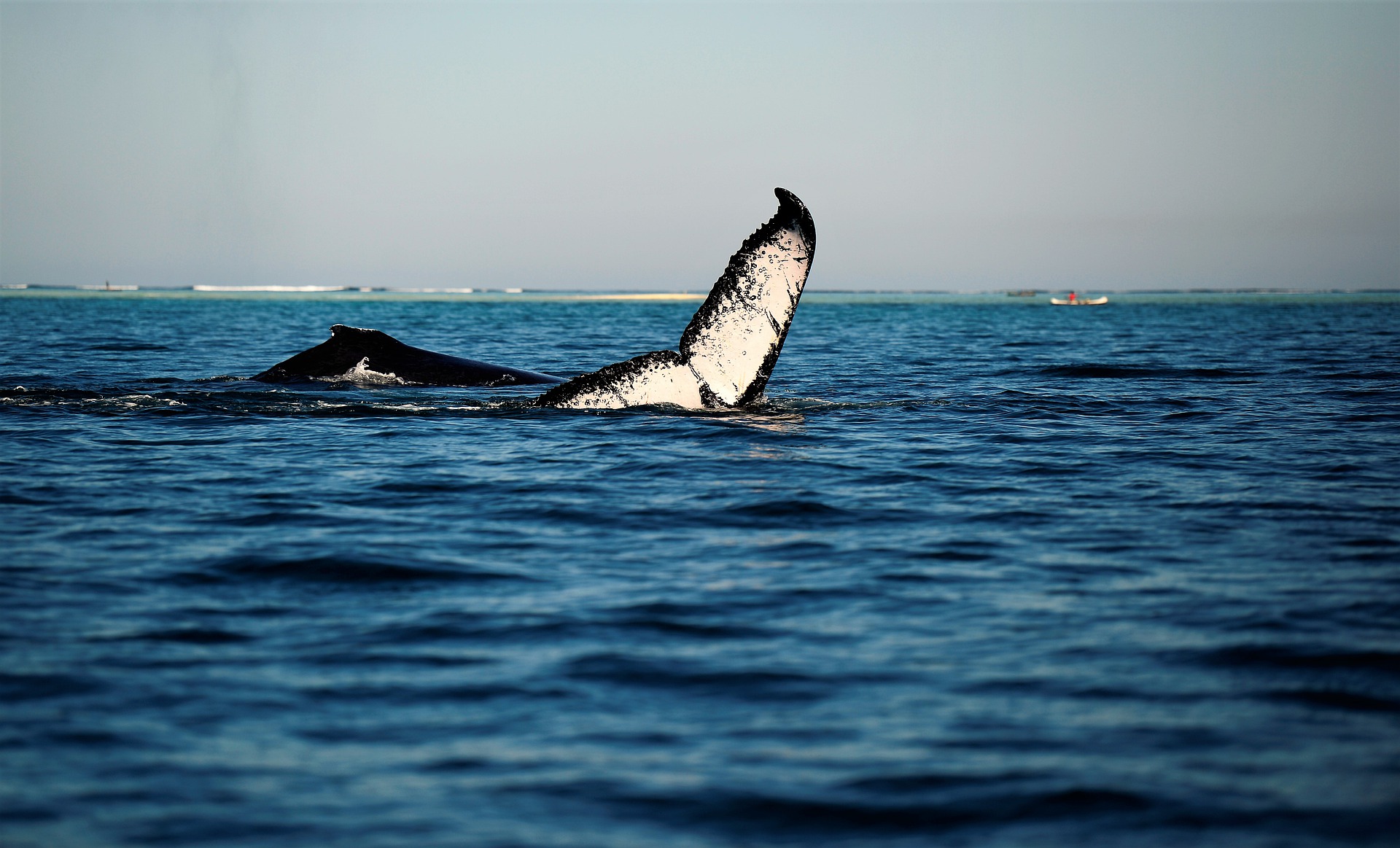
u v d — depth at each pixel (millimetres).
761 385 41625
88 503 31000
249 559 25391
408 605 22359
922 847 13375
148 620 21156
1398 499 32906
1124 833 13594
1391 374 73688
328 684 18156
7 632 20266
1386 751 15672
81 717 16672
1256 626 20984
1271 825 13695
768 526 29109
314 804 14195
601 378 44000
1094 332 151750
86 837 13273
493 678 18484
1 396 49469
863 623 21359
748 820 13961
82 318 178000
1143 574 24781
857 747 15953
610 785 14836
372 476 34844
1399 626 20922
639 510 30625
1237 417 50625
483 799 14398
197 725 16500
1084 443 42594
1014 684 18250
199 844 13195
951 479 35344
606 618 21594
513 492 32656
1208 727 16531
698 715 17078
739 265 41000
